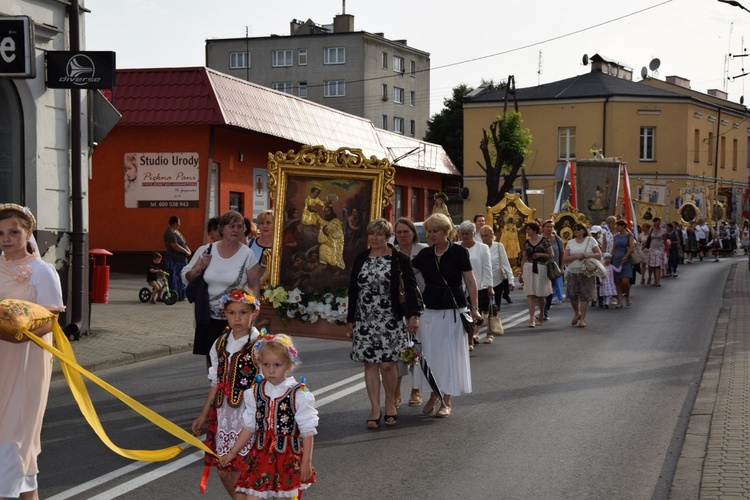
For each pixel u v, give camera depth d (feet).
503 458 24.90
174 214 89.76
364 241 34.73
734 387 33.04
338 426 29.12
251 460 17.35
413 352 28.66
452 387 30.17
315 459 24.93
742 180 229.04
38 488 22.03
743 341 45.73
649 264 91.25
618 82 199.11
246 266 28.43
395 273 28.60
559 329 55.01
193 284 28.71
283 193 34.91
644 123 192.13
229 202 95.04
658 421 29.25
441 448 26.11
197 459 25.02
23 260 19.93
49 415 30.89
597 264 55.47
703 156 203.62
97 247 91.40
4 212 19.65
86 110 50.01
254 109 96.12
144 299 67.82
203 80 88.53
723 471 21.80
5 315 18.31
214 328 28.78
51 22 47.96
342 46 299.79
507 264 53.26
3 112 46.37
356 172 34.83
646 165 192.44
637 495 21.36
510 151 167.94
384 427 28.96
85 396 18.63
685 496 20.21
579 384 36.01
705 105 202.49
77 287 48.39
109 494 21.57
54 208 48.19
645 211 152.15
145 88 88.69
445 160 171.22
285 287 34.65
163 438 27.53
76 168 48.39
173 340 48.08
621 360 42.14
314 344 50.03
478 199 199.82
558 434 27.66
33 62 41.47
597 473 23.29
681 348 45.83
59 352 18.26
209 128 89.15
